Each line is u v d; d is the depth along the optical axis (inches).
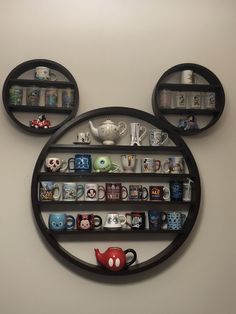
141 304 59.1
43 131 58.6
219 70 67.0
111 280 59.0
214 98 62.9
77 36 64.1
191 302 60.2
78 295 58.0
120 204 60.0
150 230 57.2
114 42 64.8
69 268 58.2
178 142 60.8
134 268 56.4
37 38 63.1
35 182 56.2
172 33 66.6
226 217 63.0
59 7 64.5
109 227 55.9
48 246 58.3
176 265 60.9
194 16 67.9
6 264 57.3
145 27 66.1
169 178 61.6
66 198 56.5
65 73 60.3
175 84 61.6
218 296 60.9
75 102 59.2
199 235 62.0
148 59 65.2
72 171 59.2
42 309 57.0
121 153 61.9
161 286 60.0
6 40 62.5
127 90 63.7
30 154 60.0
